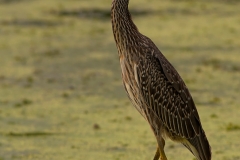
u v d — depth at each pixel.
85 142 13.06
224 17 26.05
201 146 10.16
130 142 12.97
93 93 16.77
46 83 17.84
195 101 15.71
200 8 27.78
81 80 18.00
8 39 23.48
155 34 23.42
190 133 10.19
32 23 26.03
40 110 15.44
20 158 12.14
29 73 18.88
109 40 23.06
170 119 10.23
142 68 10.12
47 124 14.38
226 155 11.93
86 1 29.58
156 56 10.21
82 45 22.34
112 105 15.69
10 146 12.93
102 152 12.41
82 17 27.03
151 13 27.00
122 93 16.72
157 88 10.16
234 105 15.34
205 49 21.16
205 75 18.09
